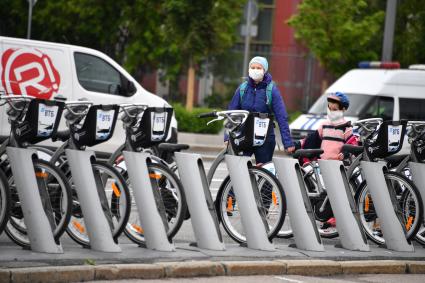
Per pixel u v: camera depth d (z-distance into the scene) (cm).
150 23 5612
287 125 1998
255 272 1596
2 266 1423
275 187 1761
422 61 5616
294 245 1820
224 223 1856
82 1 5750
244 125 1759
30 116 1582
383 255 1808
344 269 1684
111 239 1628
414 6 5500
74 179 1636
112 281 1455
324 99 3869
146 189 1677
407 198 1928
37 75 2894
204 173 1744
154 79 6638
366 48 5584
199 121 4616
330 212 1953
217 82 6134
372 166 1888
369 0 5691
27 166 1582
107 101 2988
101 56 2989
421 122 1952
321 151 1936
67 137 1700
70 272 1423
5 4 6156
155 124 1695
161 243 1670
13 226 1644
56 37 6141
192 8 4800
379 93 3803
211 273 1557
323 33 5200
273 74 6256
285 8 6981
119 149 1716
